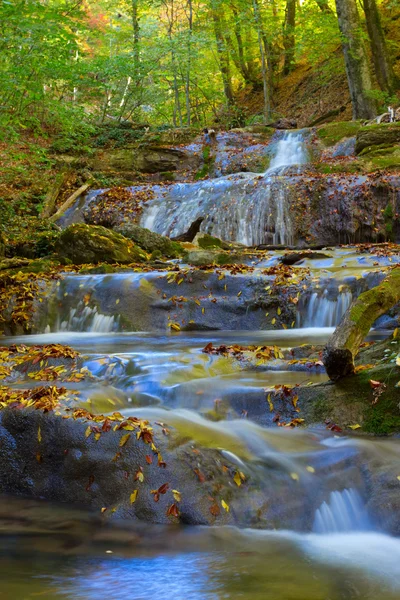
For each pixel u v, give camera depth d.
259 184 16.66
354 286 8.44
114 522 3.51
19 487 4.08
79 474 3.89
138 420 4.06
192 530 3.37
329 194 15.70
